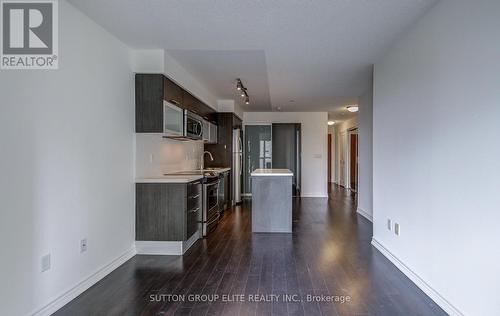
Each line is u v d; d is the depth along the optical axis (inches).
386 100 140.6
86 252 106.7
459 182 84.7
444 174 92.1
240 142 300.8
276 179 184.7
